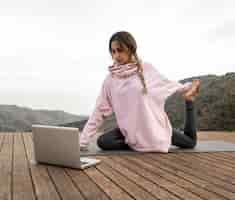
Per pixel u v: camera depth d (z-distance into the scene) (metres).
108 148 2.78
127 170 1.96
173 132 2.82
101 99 2.87
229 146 3.06
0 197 1.40
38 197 1.40
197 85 2.88
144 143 2.71
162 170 1.97
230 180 1.73
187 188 1.56
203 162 2.24
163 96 2.83
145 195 1.44
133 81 2.78
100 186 1.58
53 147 2.02
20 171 1.90
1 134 3.93
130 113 2.75
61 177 1.77
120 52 2.80
